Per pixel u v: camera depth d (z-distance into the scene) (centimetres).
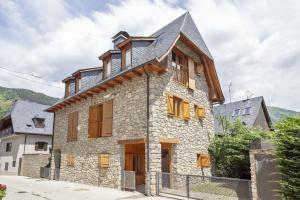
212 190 1058
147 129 1135
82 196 1084
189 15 1583
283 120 753
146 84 1192
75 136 1656
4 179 1991
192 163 1348
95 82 1653
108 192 1166
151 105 1138
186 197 997
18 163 2672
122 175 1249
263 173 798
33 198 1070
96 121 1462
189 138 1365
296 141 686
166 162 1352
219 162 1491
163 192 1080
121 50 1426
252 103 2703
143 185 1402
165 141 1172
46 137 2923
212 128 1620
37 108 3169
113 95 1388
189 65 1464
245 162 1377
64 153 1788
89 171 1473
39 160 2133
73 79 1920
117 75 1262
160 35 1477
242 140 1423
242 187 907
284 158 705
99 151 1416
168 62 1296
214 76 1653
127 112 1269
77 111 1697
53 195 1135
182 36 1336
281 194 705
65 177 1723
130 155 1464
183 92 1388
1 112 5875
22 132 2725
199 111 1483
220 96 1723
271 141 780
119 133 1292
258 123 2558
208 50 1697
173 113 1248
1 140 3144
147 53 1319
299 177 667
